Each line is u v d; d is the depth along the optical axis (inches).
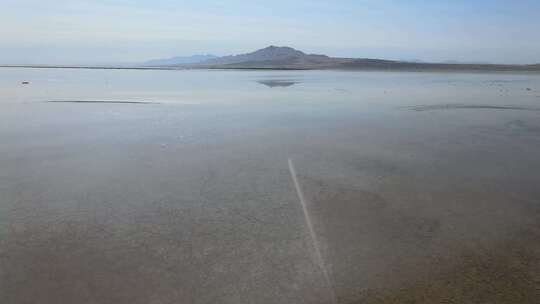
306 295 117.3
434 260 135.6
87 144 297.0
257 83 1026.7
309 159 258.4
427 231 157.1
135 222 164.9
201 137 323.9
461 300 114.2
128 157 261.9
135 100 591.2
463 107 516.7
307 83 1024.9
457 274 127.3
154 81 1112.8
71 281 123.0
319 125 380.2
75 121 396.5
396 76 1456.7
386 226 161.5
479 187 205.8
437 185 208.8
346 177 221.6
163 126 371.9
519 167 241.0
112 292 117.8
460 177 221.5
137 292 118.0
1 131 342.6
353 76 1464.1
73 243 146.5
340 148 288.2
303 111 476.1
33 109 481.4
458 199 189.8
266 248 144.3
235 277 126.2
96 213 173.3
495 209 178.2
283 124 385.1
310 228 159.9
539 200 188.9
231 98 631.8
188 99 612.7
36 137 319.9
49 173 227.1
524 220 166.9
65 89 792.9
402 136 331.3
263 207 180.7
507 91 762.2
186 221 166.2
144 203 185.2
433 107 516.7
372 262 134.9
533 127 374.6
